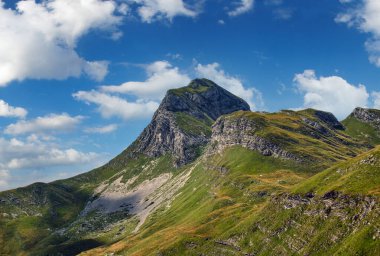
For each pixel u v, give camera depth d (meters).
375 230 191.00
